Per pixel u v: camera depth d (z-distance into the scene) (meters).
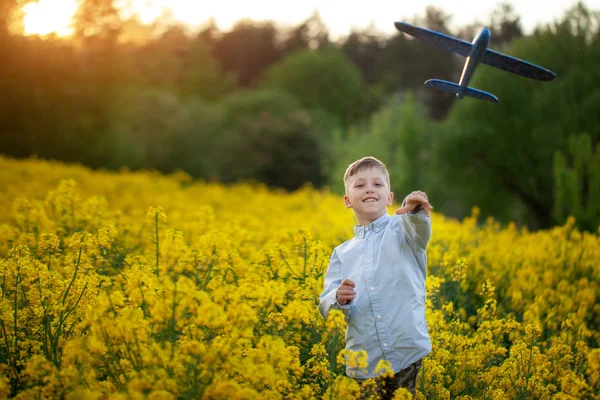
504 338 4.88
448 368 3.78
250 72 64.88
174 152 27.94
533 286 5.67
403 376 3.10
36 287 3.71
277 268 4.41
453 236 7.89
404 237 3.21
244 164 29.84
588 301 5.37
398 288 3.15
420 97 50.44
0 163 16.08
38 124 21.14
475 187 22.36
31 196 10.56
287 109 35.09
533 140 21.19
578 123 20.86
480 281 5.96
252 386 2.95
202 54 48.69
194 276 3.93
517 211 23.91
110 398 2.66
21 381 3.19
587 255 6.64
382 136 26.50
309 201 16.33
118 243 5.22
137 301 3.14
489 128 21.69
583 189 11.98
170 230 3.71
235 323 2.88
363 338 3.16
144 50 28.31
